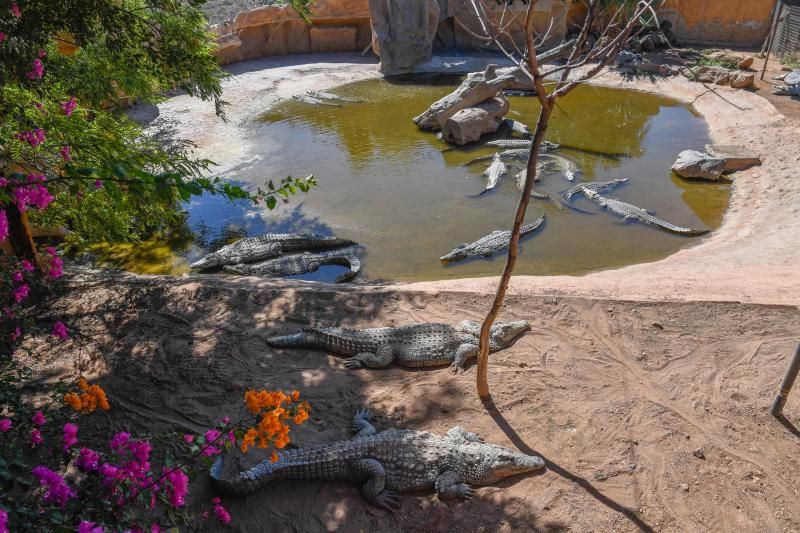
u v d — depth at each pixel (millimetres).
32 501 3881
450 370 7867
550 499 5945
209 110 20297
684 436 6684
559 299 9156
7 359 5570
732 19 25422
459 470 6121
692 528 5645
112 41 9281
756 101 19266
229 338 8523
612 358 7957
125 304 9305
